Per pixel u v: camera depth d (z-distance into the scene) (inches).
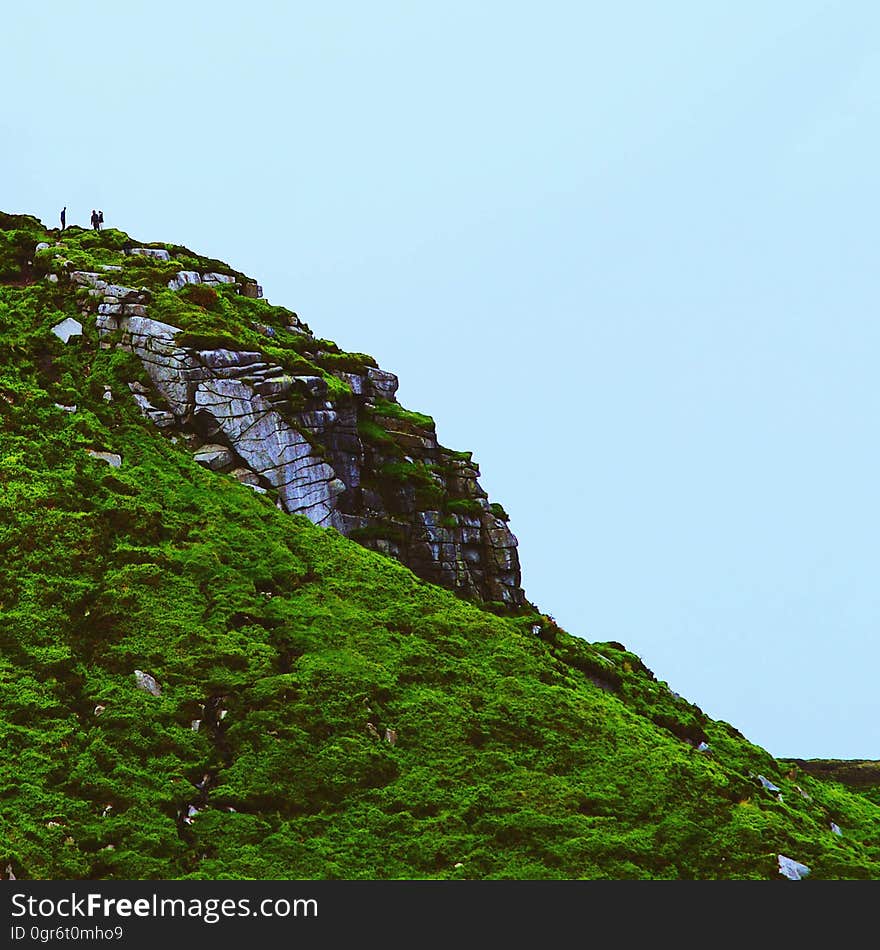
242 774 2652.6
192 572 3164.4
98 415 3668.8
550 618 4084.6
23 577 3024.1
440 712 2906.0
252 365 3868.1
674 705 3742.6
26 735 2610.7
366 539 3750.0
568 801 2682.1
